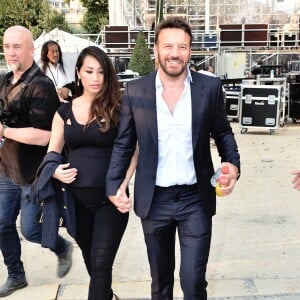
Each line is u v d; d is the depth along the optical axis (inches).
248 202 246.5
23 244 193.3
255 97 470.3
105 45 918.4
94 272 120.0
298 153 375.2
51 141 125.0
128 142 112.7
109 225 119.6
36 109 133.8
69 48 718.5
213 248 185.5
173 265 118.0
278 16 1156.5
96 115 118.5
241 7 1148.5
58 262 151.9
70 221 121.4
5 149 141.3
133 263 175.0
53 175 119.2
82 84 122.6
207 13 1112.8
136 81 110.9
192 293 109.2
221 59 855.7
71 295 149.7
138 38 769.6
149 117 107.3
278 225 211.2
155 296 116.7
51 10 1642.5
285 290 149.3
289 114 554.6
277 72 675.4
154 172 108.4
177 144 107.8
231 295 146.6
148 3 1135.6
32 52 136.9
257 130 500.4
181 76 108.0
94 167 119.5
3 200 143.2
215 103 108.9
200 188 109.3
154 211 110.7
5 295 149.9
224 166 108.3
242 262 171.8
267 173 308.5
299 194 260.2
